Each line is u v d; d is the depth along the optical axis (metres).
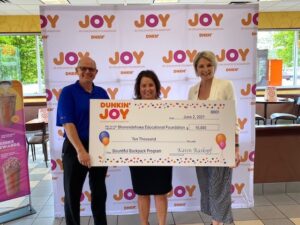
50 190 3.70
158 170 2.31
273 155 3.36
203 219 2.86
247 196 3.05
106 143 2.24
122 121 2.22
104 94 2.45
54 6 2.64
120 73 2.76
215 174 2.39
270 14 7.38
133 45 2.73
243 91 2.85
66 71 2.72
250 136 2.93
